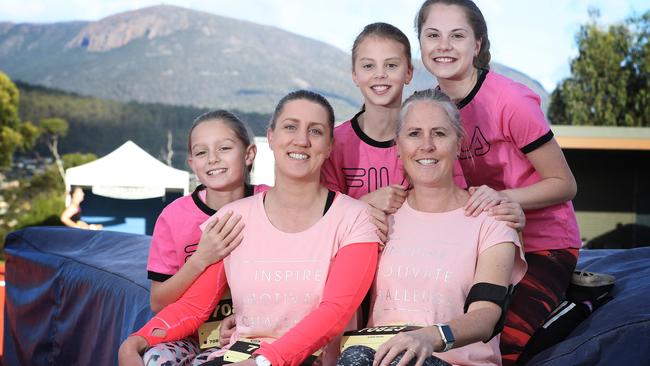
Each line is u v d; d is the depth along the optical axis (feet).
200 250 8.54
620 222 41.19
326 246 8.17
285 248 8.24
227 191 9.52
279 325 8.15
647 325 7.93
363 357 7.21
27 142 84.48
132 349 8.18
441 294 8.00
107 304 11.67
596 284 9.16
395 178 9.68
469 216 8.24
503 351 8.74
